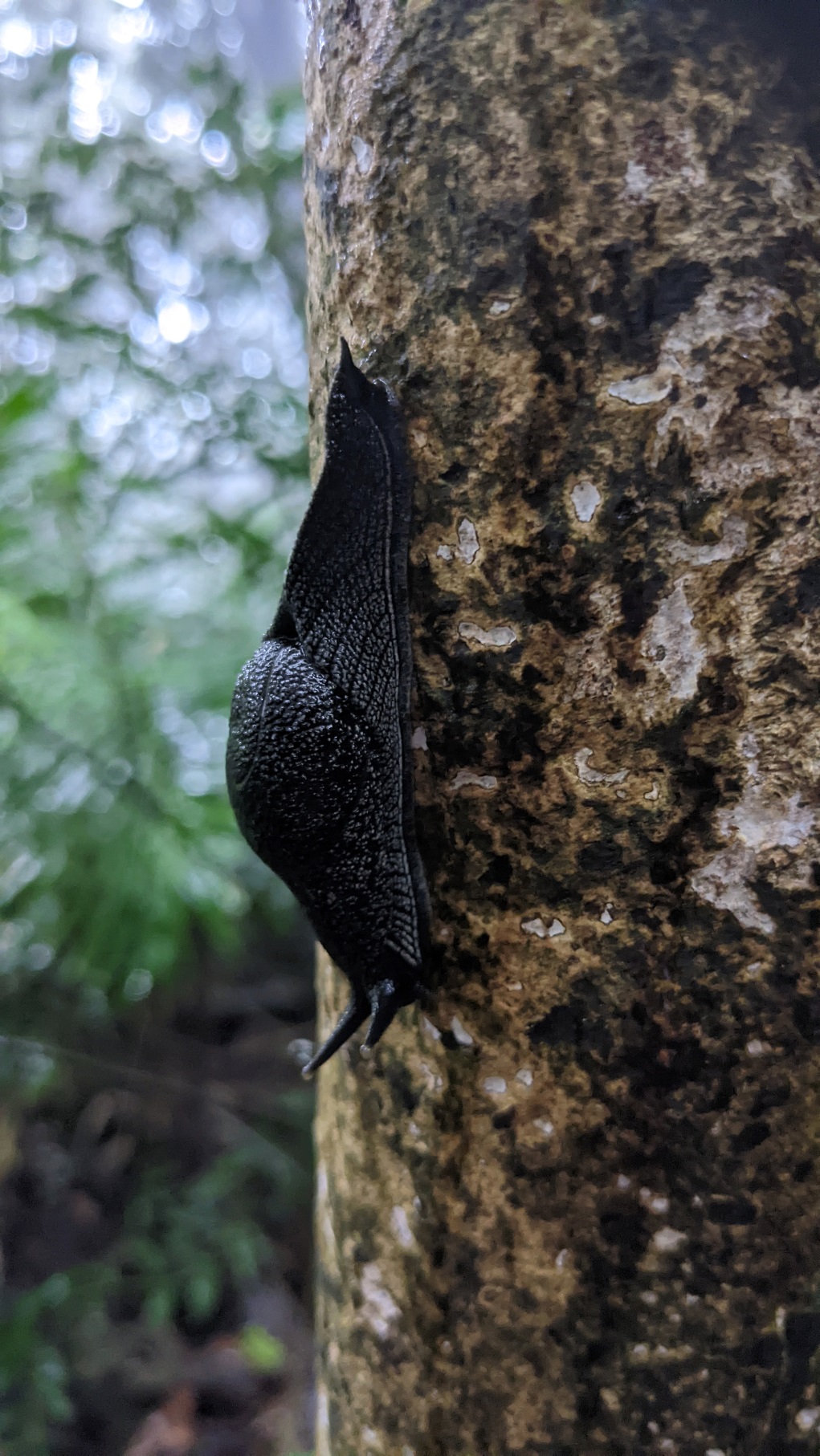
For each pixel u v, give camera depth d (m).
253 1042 0.29
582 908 0.09
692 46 0.08
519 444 0.08
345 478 0.09
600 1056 0.09
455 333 0.09
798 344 0.08
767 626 0.08
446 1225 0.10
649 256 0.08
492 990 0.09
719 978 0.09
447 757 0.09
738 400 0.08
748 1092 0.09
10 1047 0.25
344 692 0.09
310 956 0.30
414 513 0.09
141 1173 0.26
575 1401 0.09
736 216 0.08
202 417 0.22
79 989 0.26
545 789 0.09
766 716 0.08
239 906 0.25
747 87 0.08
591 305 0.08
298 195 0.24
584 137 0.08
